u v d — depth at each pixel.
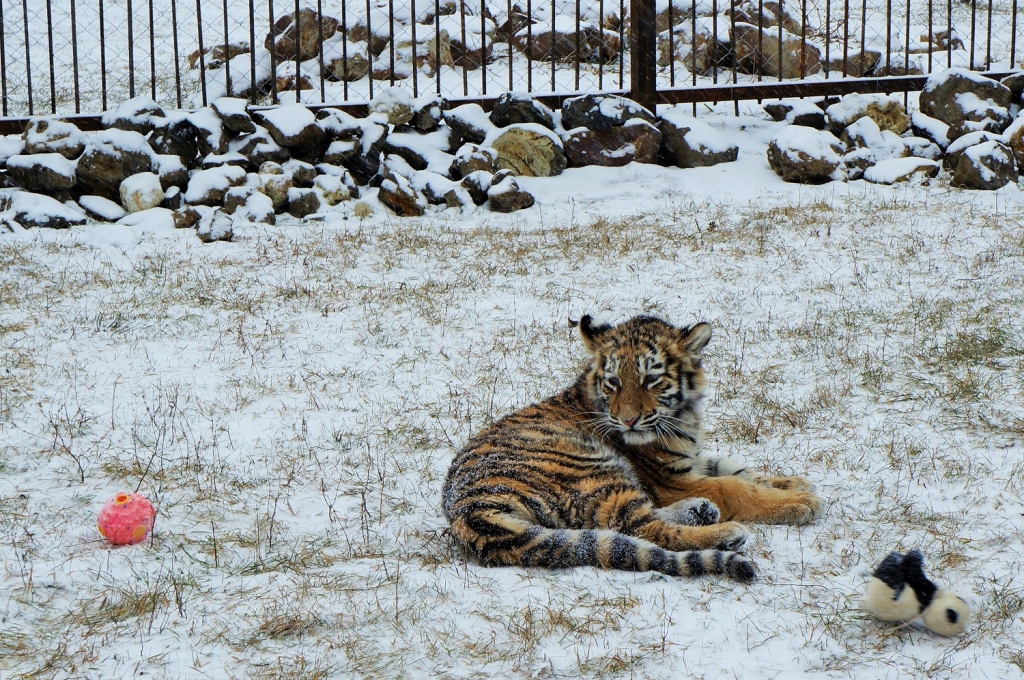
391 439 9.83
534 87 22.95
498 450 7.66
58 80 24.98
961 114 19.03
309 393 11.04
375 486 8.73
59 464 9.17
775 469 8.95
